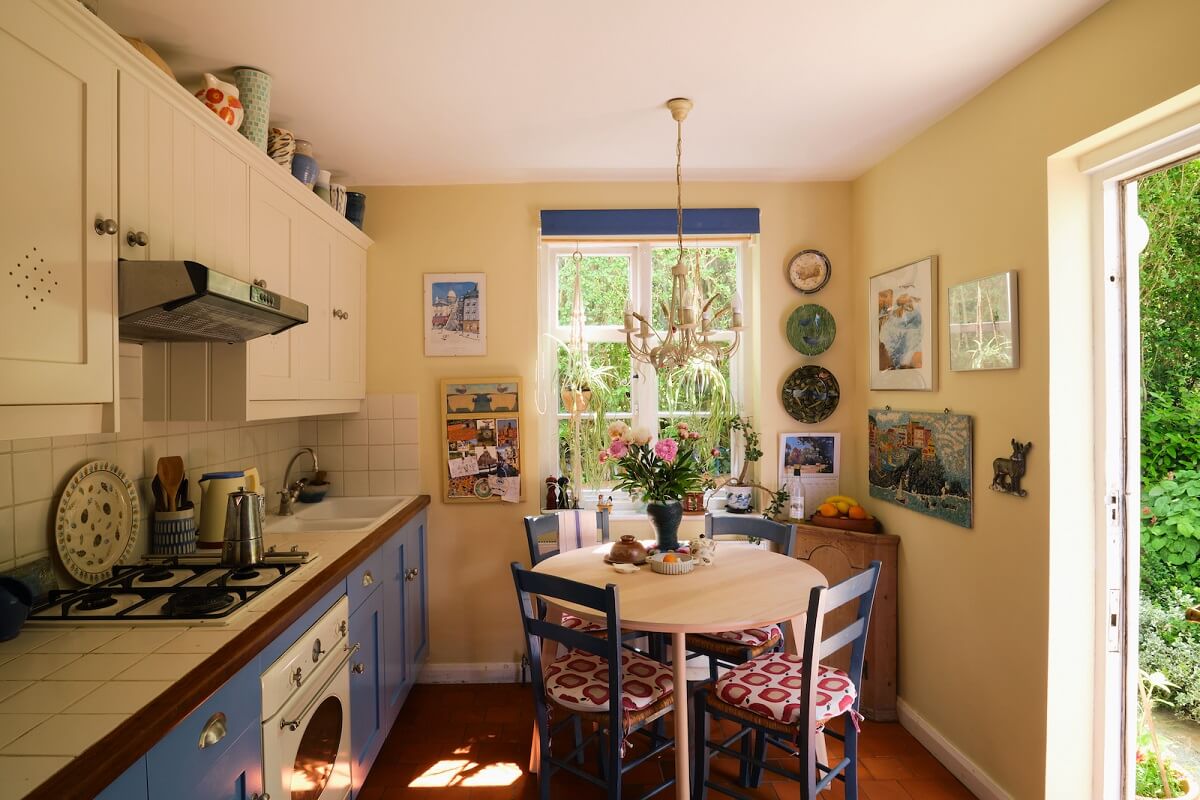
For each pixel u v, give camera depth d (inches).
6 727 40.0
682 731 73.5
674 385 131.0
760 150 109.3
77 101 50.2
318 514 117.9
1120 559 75.9
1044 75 76.2
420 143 104.3
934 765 96.8
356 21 69.2
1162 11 61.2
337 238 106.9
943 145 96.2
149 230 58.6
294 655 63.1
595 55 77.3
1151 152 68.1
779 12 68.7
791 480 125.2
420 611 118.7
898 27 71.8
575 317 130.0
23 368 45.0
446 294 124.6
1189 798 74.1
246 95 79.3
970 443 90.3
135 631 55.4
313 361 96.0
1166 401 73.2
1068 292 76.2
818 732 85.4
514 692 120.6
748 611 73.5
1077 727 77.2
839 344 125.6
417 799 89.5
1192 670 73.1
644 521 125.0
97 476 69.3
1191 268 70.5
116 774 37.3
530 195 124.8
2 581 55.2
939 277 97.9
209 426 93.7
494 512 125.0
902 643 109.0
